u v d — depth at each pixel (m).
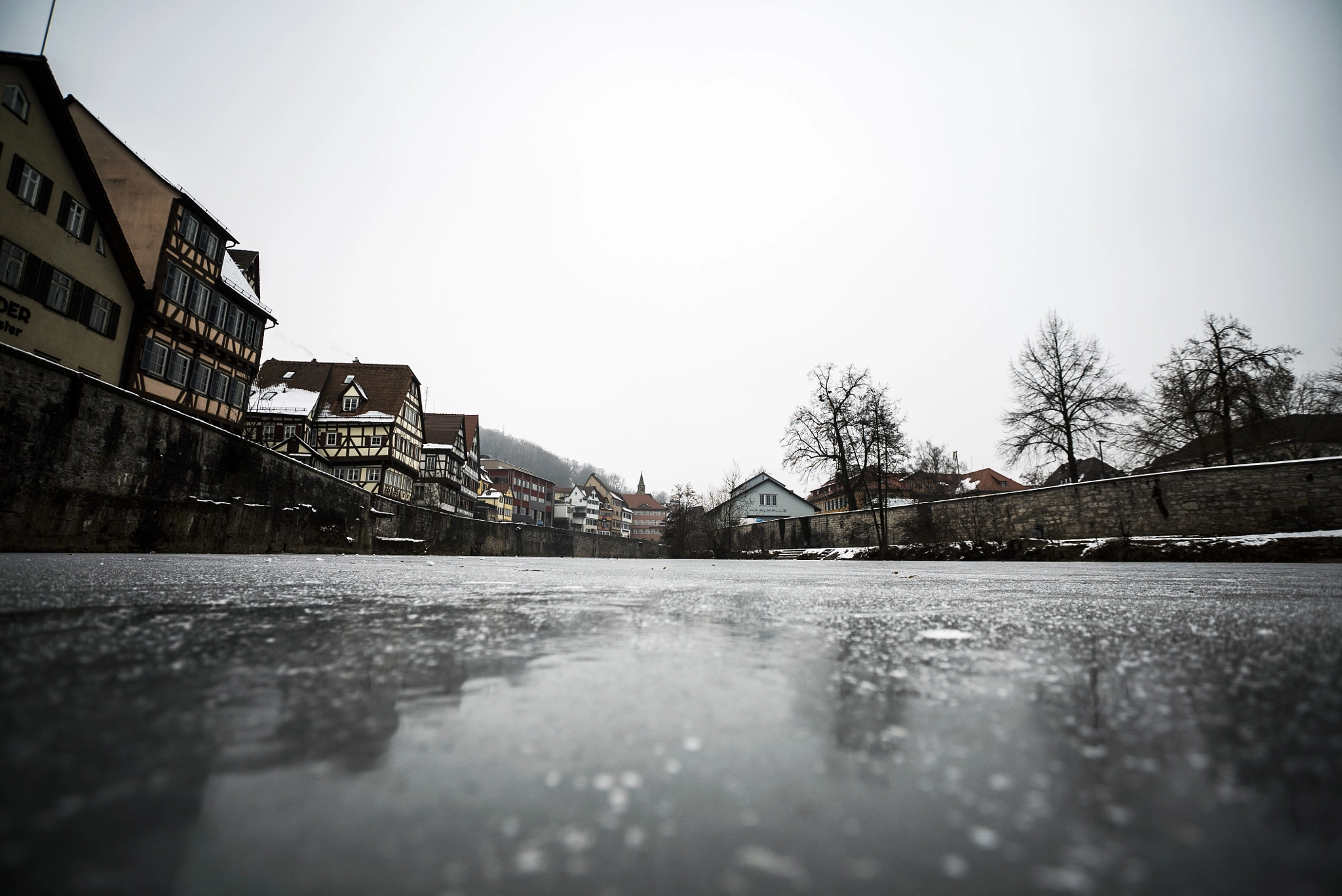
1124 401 29.50
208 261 22.64
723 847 0.68
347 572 6.74
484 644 2.07
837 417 38.59
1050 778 0.91
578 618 2.91
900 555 27.47
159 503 13.49
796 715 1.25
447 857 0.63
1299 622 2.94
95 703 1.20
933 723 1.20
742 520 55.94
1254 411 24.94
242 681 1.44
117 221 18.11
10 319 15.18
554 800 0.81
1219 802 0.82
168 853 0.61
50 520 10.66
